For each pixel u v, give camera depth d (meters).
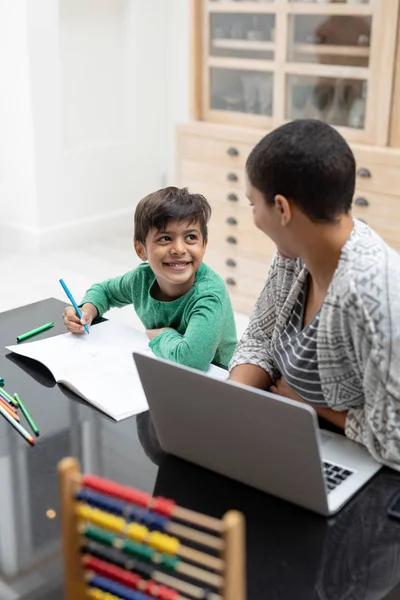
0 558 1.03
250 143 3.40
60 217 4.61
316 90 3.33
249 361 1.47
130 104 4.84
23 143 4.41
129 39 4.70
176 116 4.96
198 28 3.61
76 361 1.57
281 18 3.35
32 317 1.83
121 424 1.35
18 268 4.29
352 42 3.14
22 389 1.48
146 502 0.83
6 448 1.28
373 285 1.15
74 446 1.28
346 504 1.13
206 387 1.09
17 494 1.16
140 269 1.77
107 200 4.84
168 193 1.61
